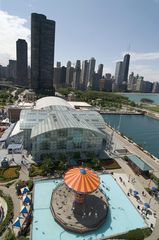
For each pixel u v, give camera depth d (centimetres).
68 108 16112
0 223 5641
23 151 10225
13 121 15825
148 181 8556
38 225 5672
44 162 8575
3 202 6538
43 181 7681
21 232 5359
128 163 10069
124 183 8144
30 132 10494
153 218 6362
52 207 6225
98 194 7062
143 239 5500
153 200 7262
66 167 8750
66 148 9981
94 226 5688
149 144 15438
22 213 5950
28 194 6888
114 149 11769
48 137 9438
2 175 8025
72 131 9762
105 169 9212
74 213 6047
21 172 8375
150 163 10550
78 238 5369
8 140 10938
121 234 5581
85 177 6147
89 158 9925
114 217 6212
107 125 17750
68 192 6988
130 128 19962
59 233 5478
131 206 6762
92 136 10244
